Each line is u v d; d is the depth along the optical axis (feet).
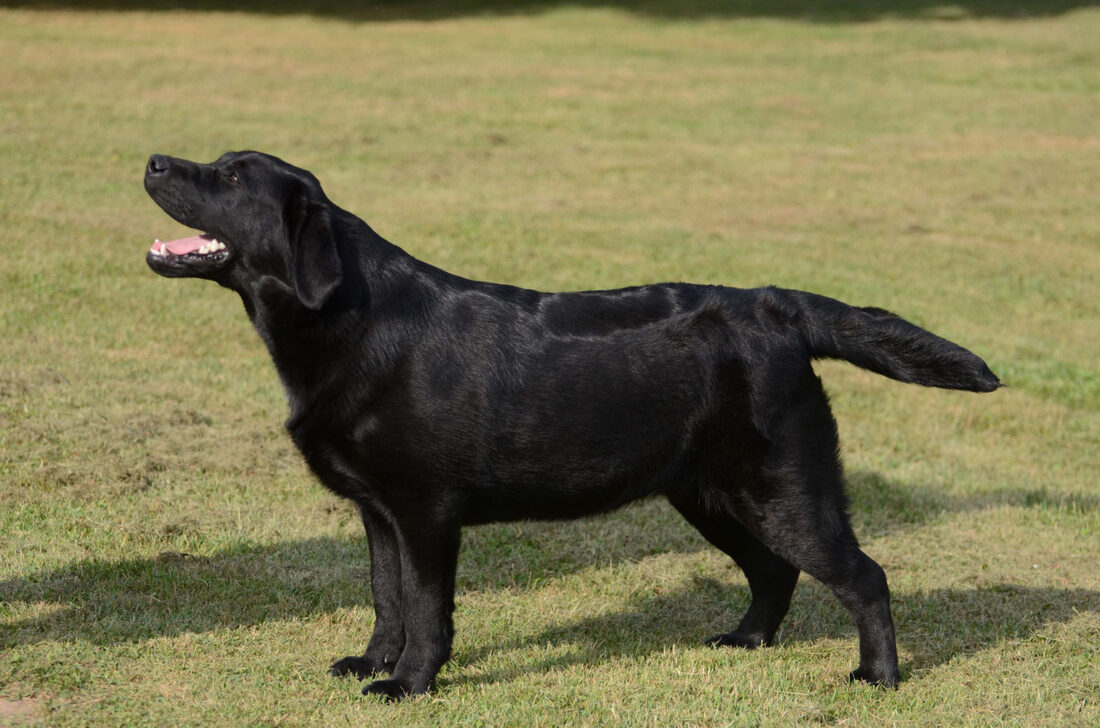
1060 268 60.03
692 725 18.93
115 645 20.38
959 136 86.94
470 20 132.98
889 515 31.01
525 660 21.43
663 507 30.32
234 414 33.47
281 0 138.41
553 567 26.30
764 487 19.95
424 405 18.97
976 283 56.80
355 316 18.99
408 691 19.29
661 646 22.58
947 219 67.62
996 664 21.91
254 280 19.39
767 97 97.76
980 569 27.09
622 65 108.99
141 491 27.78
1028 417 40.96
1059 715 19.75
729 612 24.45
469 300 19.79
